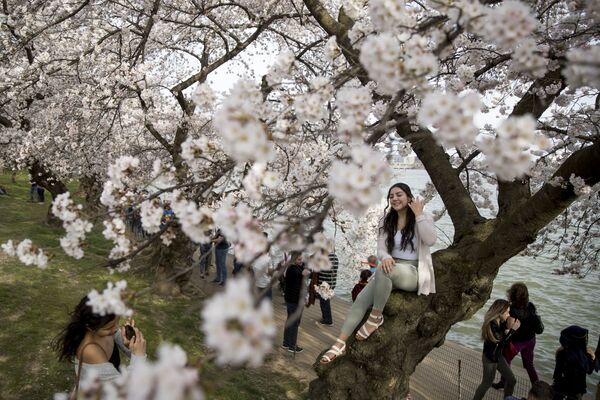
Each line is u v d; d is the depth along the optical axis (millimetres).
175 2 7746
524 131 1168
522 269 15508
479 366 6211
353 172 1227
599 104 4156
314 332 7246
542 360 8180
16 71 6328
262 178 1607
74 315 2393
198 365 1124
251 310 787
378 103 3264
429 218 3238
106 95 6355
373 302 3496
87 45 7000
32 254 1940
